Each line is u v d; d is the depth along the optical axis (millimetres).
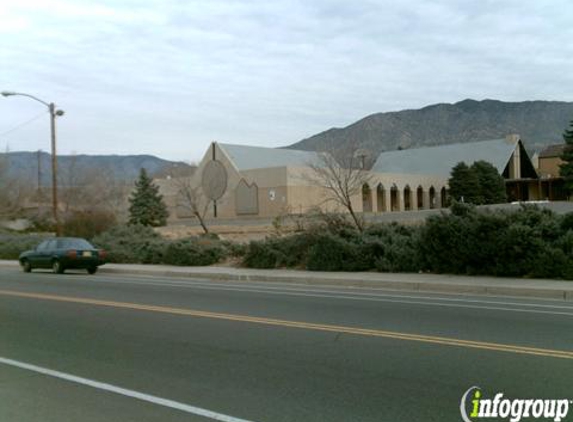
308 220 23453
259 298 14953
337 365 7836
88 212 40688
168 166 92812
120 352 8922
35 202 73688
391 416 5883
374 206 75938
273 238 23875
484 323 10695
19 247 36594
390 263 19547
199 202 79875
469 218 17938
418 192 86375
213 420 5859
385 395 6547
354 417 5871
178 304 13984
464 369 7508
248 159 80688
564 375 7199
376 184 76125
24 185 73000
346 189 47719
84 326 11203
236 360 8242
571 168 73125
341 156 55719
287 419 5852
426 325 10562
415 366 7691
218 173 79000
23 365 8234
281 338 9633
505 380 7016
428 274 18359
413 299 14312
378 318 11414
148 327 10930
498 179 75562
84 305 14086
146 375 7594
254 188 73812
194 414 6047
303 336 9750
